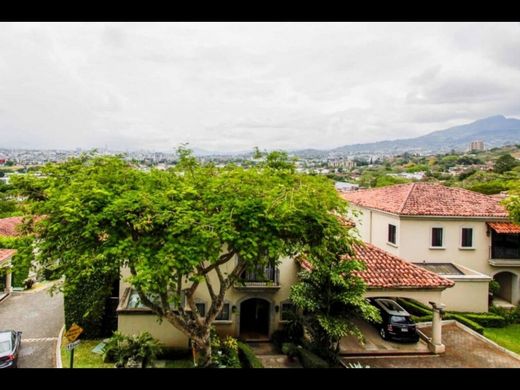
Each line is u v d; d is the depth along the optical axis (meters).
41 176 16.80
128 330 19.95
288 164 17.95
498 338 23.09
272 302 21.94
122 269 21.52
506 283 30.38
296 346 19.36
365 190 38.88
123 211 13.69
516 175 66.25
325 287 18.44
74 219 13.20
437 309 20.39
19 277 33.16
